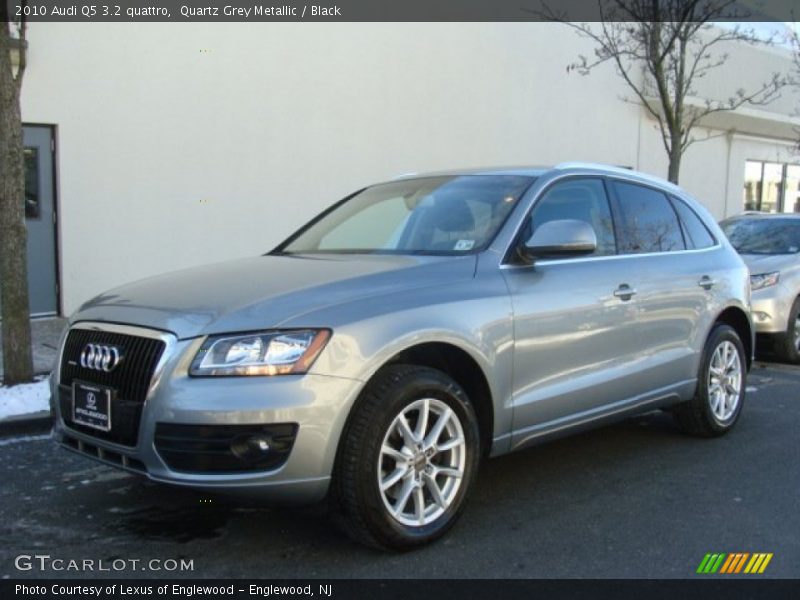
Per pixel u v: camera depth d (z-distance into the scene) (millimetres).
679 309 5289
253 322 3473
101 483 4734
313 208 11352
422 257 4277
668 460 5293
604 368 4707
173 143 9938
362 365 3492
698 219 5895
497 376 4055
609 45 13461
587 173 5035
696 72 17219
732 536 4027
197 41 9992
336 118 11484
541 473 5008
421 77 12531
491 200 4633
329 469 3428
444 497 3877
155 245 9906
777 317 8633
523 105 14305
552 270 4457
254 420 3305
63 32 8938
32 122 8836
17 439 5598
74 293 9328
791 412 6695
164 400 3408
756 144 20844
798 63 18875
